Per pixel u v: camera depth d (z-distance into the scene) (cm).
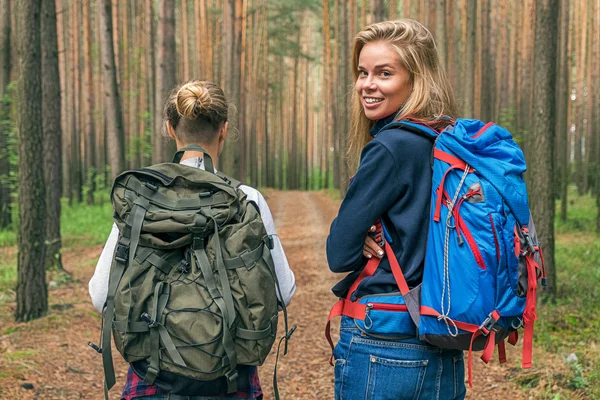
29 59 585
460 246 154
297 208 2220
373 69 183
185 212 173
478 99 1719
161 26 1273
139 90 2459
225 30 1922
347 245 169
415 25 183
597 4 2273
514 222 156
